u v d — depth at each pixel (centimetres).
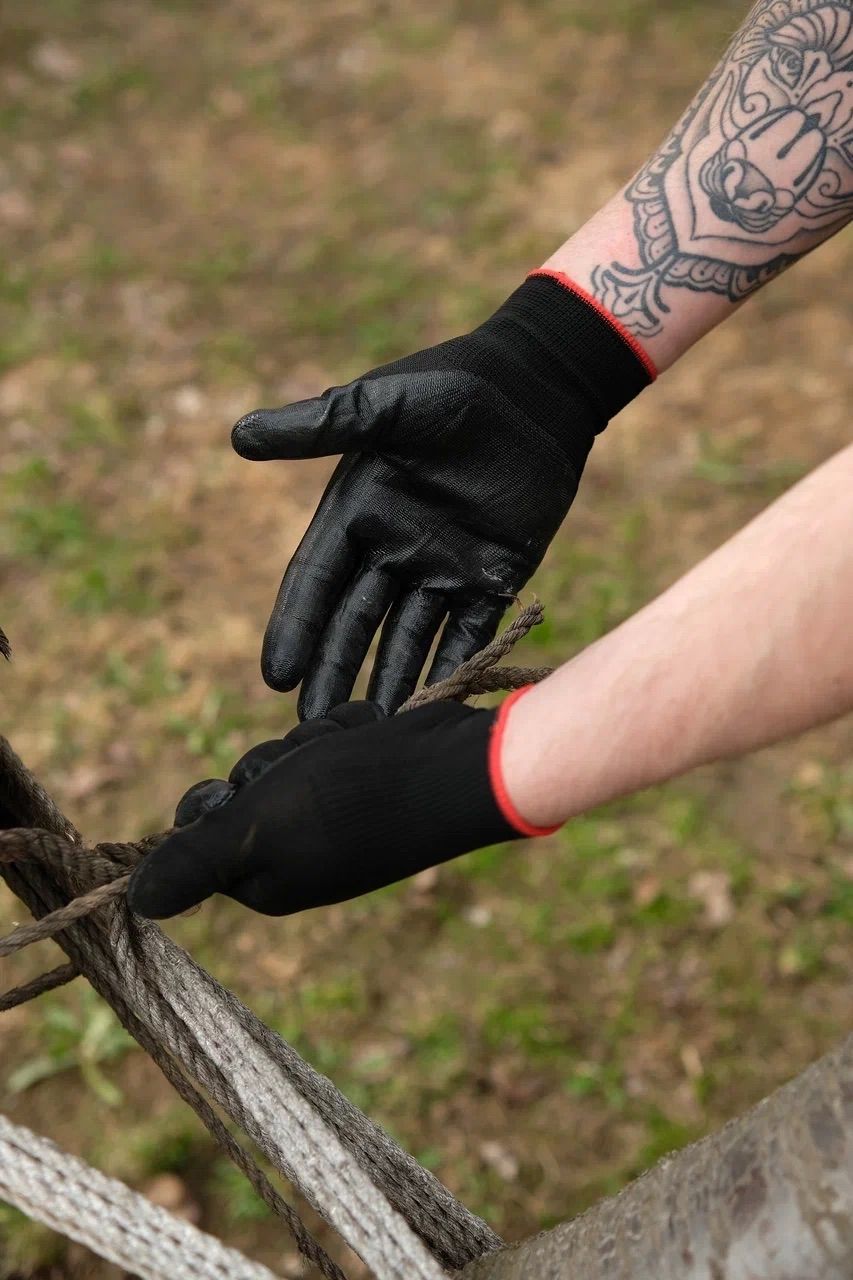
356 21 698
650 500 408
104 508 413
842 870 306
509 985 288
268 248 536
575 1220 101
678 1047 275
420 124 614
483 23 693
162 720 349
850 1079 84
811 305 487
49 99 625
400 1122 264
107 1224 97
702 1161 91
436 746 95
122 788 334
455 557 138
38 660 364
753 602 81
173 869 97
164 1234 97
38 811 112
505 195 561
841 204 135
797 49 132
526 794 90
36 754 340
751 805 322
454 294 504
